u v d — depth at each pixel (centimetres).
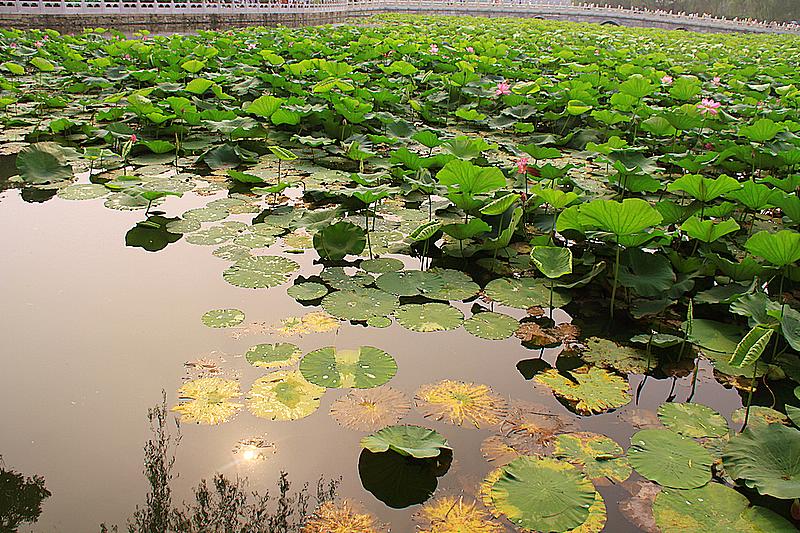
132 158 568
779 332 277
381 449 196
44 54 1057
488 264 371
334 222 390
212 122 579
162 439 217
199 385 244
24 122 665
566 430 225
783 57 1602
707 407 240
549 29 2389
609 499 193
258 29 1738
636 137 685
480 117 662
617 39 1986
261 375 250
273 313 301
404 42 1284
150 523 184
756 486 184
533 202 407
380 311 304
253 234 393
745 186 364
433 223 342
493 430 224
